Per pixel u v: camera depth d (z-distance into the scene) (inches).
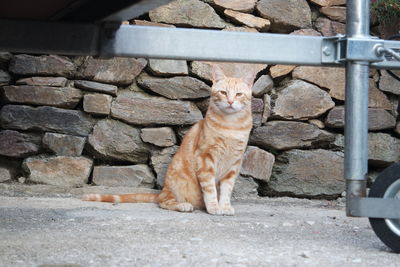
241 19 196.4
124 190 184.9
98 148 187.3
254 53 95.7
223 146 161.5
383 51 95.0
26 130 187.6
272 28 202.4
